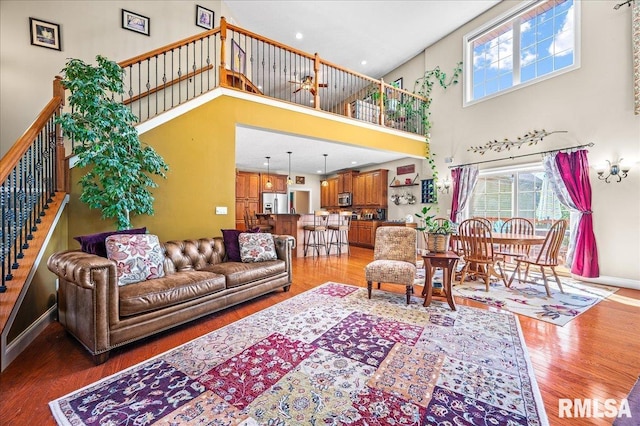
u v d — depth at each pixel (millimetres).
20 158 2090
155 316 2223
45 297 2504
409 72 7320
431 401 1513
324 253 6910
